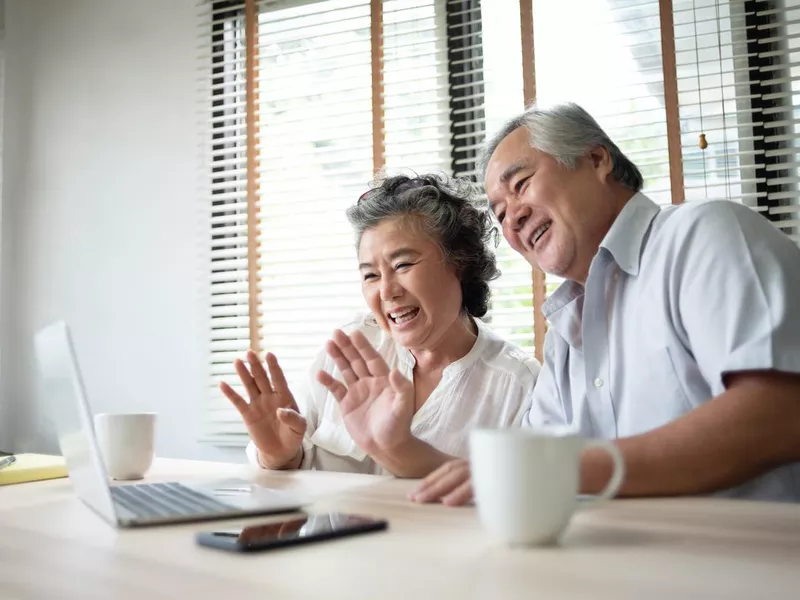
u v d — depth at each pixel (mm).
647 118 2002
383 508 752
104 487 682
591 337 1251
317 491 899
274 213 2395
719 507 708
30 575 515
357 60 2375
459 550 555
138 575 506
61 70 2732
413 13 2287
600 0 2064
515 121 1395
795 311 953
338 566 514
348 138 2336
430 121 2277
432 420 1438
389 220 1427
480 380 1464
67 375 743
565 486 550
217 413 2334
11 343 2711
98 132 2652
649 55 2000
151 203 2545
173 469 1197
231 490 879
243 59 2461
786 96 1857
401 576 482
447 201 1467
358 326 1641
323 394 1549
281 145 2393
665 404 1138
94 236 2623
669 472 776
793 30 1873
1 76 2770
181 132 2520
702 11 1945
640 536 583
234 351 2426
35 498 892
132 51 2625
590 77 2055
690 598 417
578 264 1350
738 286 998
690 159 1934
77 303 2625
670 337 1130
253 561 534
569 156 1308
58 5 2762
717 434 815
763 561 495
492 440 558
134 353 2521
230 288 2398
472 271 1506
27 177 2750
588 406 1260
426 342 1439
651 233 1209
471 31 2242
